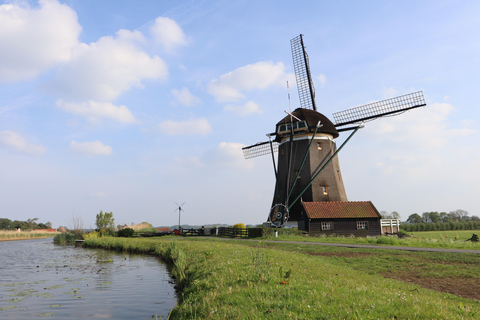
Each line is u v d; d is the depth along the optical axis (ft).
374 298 24.23
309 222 121.80
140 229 222.69
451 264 50.31
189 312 25.77
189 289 34.53
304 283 28.84
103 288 44.34
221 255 51.26
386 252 63.57
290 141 141.08
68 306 34.65
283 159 148.97
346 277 35.40
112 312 32.24
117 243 113.29
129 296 39.34
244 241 100.89
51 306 34.68
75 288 44.52
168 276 53.72
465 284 38.88
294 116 137.08
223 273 35.19
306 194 138.10
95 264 71.46
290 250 71.67
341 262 53.83
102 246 121.90
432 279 41.91
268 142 162.61
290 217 138.21
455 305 25.53
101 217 167.73
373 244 85.20
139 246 100.53
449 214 486.38
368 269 48.39
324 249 71.41
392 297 25.04
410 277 43.34
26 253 105.50
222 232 149.69
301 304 22.07
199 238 129.90
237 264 39.91
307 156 142.10
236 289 27.73
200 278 37.40
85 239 142.72
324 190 139.44
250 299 24.23
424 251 64.08
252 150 167.94
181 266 50.60
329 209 126.52
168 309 33.30
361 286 29.04
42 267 68.08
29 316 31.01
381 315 19.85
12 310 33.19
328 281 30.32
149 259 79.87
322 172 141.28
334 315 20.04
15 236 245.65
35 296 39.68
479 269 45.98
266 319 19.94
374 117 146.92
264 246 80.07
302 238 105.81
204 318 22.77
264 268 33.01
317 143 143.64
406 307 22.29
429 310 21.62
